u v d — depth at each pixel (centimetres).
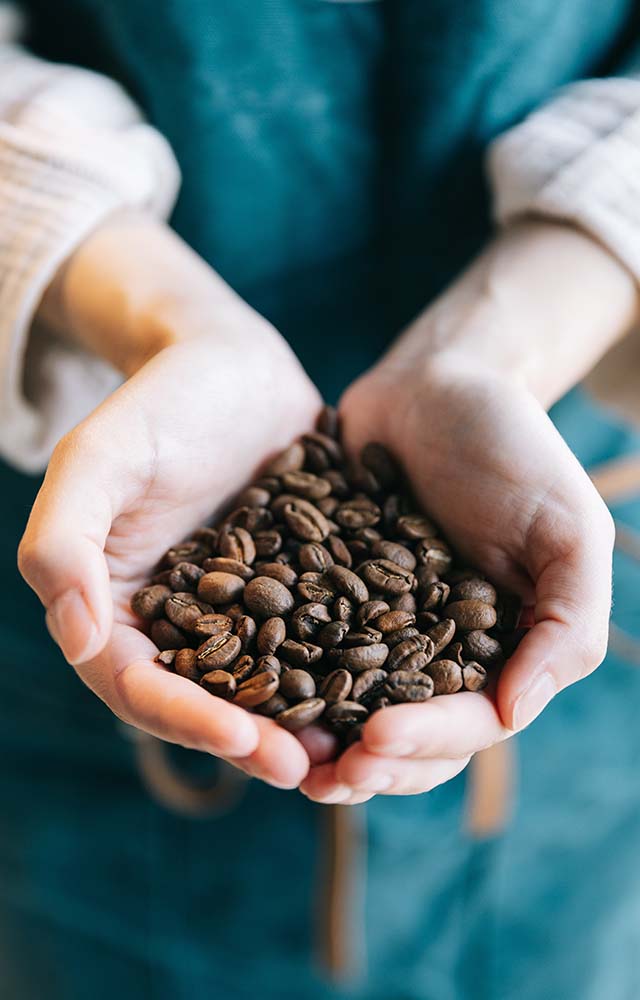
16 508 41
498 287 35
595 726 45
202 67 36
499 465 30
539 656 28
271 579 31
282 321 41
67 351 38
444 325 35
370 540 33
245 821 44
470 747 27
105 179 35
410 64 37
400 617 31
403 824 43
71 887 46
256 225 39
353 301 41
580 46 38
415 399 33
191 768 43
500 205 37
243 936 46
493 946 46
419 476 33
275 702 28
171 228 40
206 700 26
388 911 44
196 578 32
